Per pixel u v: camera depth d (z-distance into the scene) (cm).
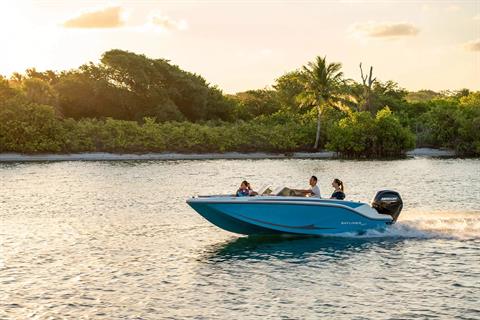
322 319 1053
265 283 1280
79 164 5516
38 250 1612
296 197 1730
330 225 1758
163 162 5894
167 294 1199
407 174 4303
